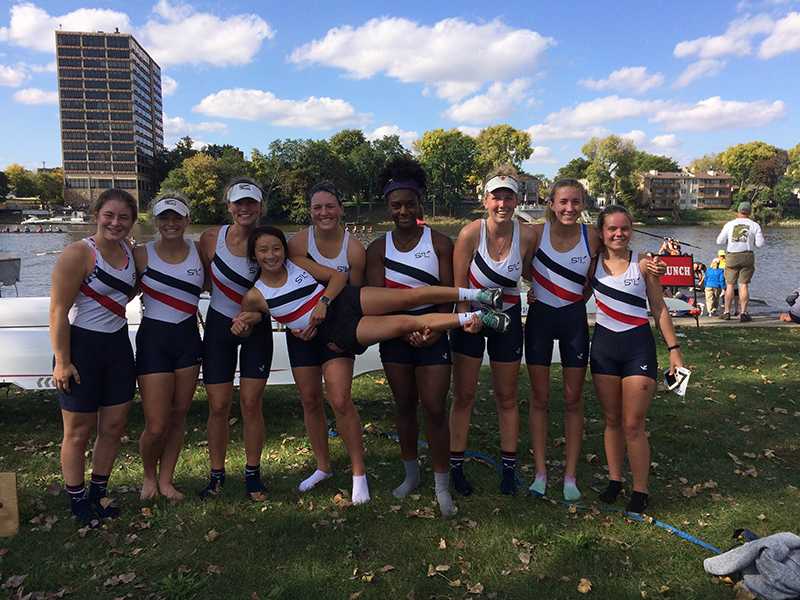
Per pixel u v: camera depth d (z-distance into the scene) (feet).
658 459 13.80
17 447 14.58
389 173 11.03
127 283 10.77
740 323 30.63
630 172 291.17
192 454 14.30
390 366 11.00
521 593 8.86
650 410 17.19
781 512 11.28
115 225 10.29
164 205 10.72
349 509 11.43
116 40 313.94
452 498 11.91
